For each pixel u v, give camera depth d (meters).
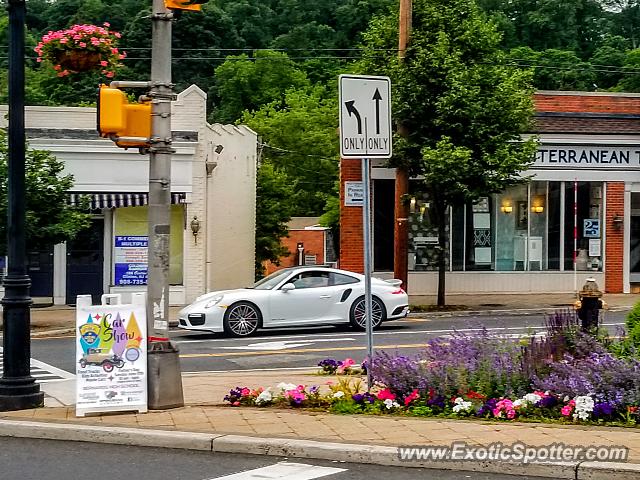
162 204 10.38
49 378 13.97
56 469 8.19
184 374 14.11
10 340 10.75
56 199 20.61
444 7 24.81
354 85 10.16
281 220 43.25
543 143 28.64
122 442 9.14
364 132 10.19
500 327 20.38
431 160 23.50
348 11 59.53
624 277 29.45
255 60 57.56
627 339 11.30
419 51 24.20
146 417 9.90
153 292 10.40
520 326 20.81
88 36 12.43
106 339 10.10
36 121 26.25
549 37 55.88
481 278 28.92
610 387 9.44
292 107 55.62
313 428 9.17
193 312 19.00
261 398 10.51
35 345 18.58
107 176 26.16
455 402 9.76
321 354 16.31
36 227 20.33
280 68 57.78
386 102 10.29
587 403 9.20
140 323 10.22
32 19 53.03
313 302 19.52
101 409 10.03
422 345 17.31
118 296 10.40
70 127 26.39
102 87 10.09
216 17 57.88
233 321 19.06
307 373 13.88
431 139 24.34
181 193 26.78
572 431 8.77
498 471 7.79
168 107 10.39
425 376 10.13
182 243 27.19
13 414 10.27
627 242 29.44
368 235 10.42
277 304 19.31
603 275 29.41
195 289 27.12
